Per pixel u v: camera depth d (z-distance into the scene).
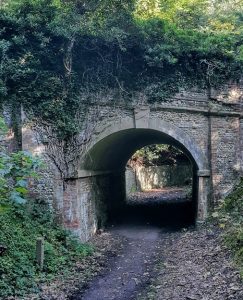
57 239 12.19
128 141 18.25
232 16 21.23
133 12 14.80
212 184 13.76
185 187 33.72
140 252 12.65
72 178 13.11
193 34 14.08
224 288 7.58
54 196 12.91
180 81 13.75
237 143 13.87
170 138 15.38
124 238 14.79
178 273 9.55
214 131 13.81
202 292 7.79
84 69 13.30
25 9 12.53
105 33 12.93
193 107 13.78
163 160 34.56
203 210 13.76
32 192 12.80
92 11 13.30
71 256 11.62
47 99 12.89
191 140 13.80
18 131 12.71
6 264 9.19
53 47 12.89
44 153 12.84
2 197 5.70
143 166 32.31
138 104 13.59
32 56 12.51
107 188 18.25
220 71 13.84
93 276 10.28
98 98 13.41
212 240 11.34
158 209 21.42
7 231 10.41
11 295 8.36
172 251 11.96
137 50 13.43
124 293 8.94
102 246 13.58
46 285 9.33
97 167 15.99
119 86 13.48
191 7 20.36
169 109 13.71
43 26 12.57
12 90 12.65
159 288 8.84
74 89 13.15
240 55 13.96
